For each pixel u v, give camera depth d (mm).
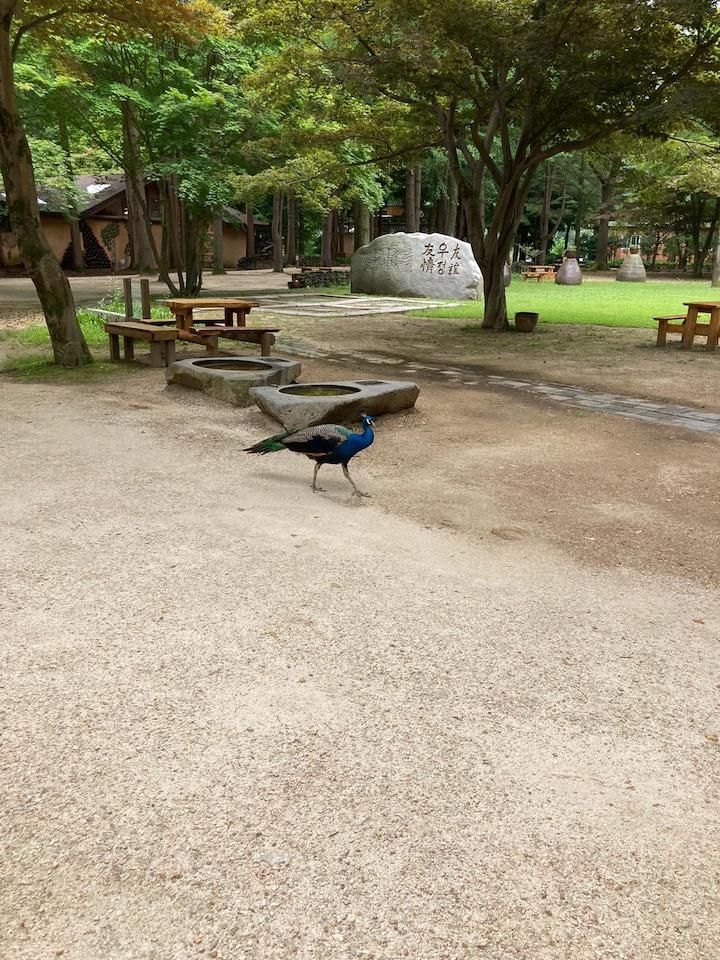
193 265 23078
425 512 5328
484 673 3250
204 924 1993
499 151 40656
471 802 2475
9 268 36188
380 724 2869
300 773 2584
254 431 7402
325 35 17484
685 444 7445
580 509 5492
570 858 2254
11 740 2711
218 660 3273
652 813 2457
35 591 3877
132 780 2523
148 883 2115
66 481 5746
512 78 14891
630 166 21797
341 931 1981
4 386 9383
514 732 2854
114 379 9828
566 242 62875
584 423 8234
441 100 15125
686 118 14672
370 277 27203
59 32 12234
